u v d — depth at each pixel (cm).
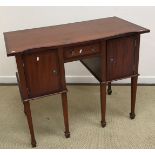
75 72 236
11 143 169
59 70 147
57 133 177
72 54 147
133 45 157
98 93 223
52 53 141
